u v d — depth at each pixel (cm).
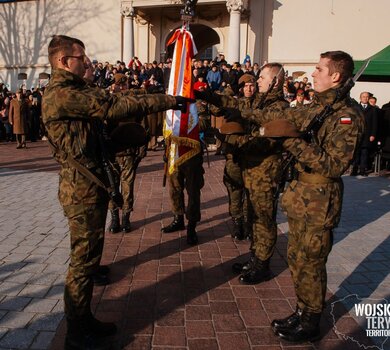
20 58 2269
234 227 477
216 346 272
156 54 2044
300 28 1783
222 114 362
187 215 450
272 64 347
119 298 334
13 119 1327
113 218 492
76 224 249
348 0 1727
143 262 407
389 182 885
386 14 1698
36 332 283
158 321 301
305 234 260
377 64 852
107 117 231
